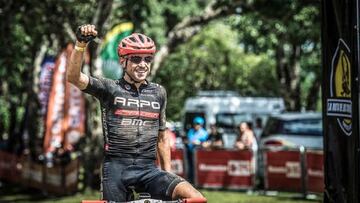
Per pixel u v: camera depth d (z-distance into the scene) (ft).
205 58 191.83
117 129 27.48
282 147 79.92
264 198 77.20
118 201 27.22
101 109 27.78
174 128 151.12
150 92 28.02
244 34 141.90
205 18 99.86
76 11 92.99
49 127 92.68
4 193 91.09
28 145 122.31
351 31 29.89
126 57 27.50
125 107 27.50
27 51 115.96
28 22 99.60
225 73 192.65
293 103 157.07
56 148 91.86
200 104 126.11
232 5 98.12
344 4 30.73
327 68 33.22
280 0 96.32
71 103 91.20
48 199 82.84
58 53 100.32
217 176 85.97
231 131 122.72
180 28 100.48
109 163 27.55
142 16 113.50
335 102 32.27
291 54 156.66
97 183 89.40
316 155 75.77
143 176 27.45
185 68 189.78
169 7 135.95
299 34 121.60
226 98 125.70
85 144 90.12
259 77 185.16
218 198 77.25
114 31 88.94
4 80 125.80
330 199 33.27
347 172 30.89
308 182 77.15
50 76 113.29
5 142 133.90
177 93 193.16
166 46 100.17
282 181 79.92
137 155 27.58
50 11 94.63
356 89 29.58
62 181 84.69
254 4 97.50
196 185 87.35
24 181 97.71
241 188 83.87
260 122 109.29
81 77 26.94
